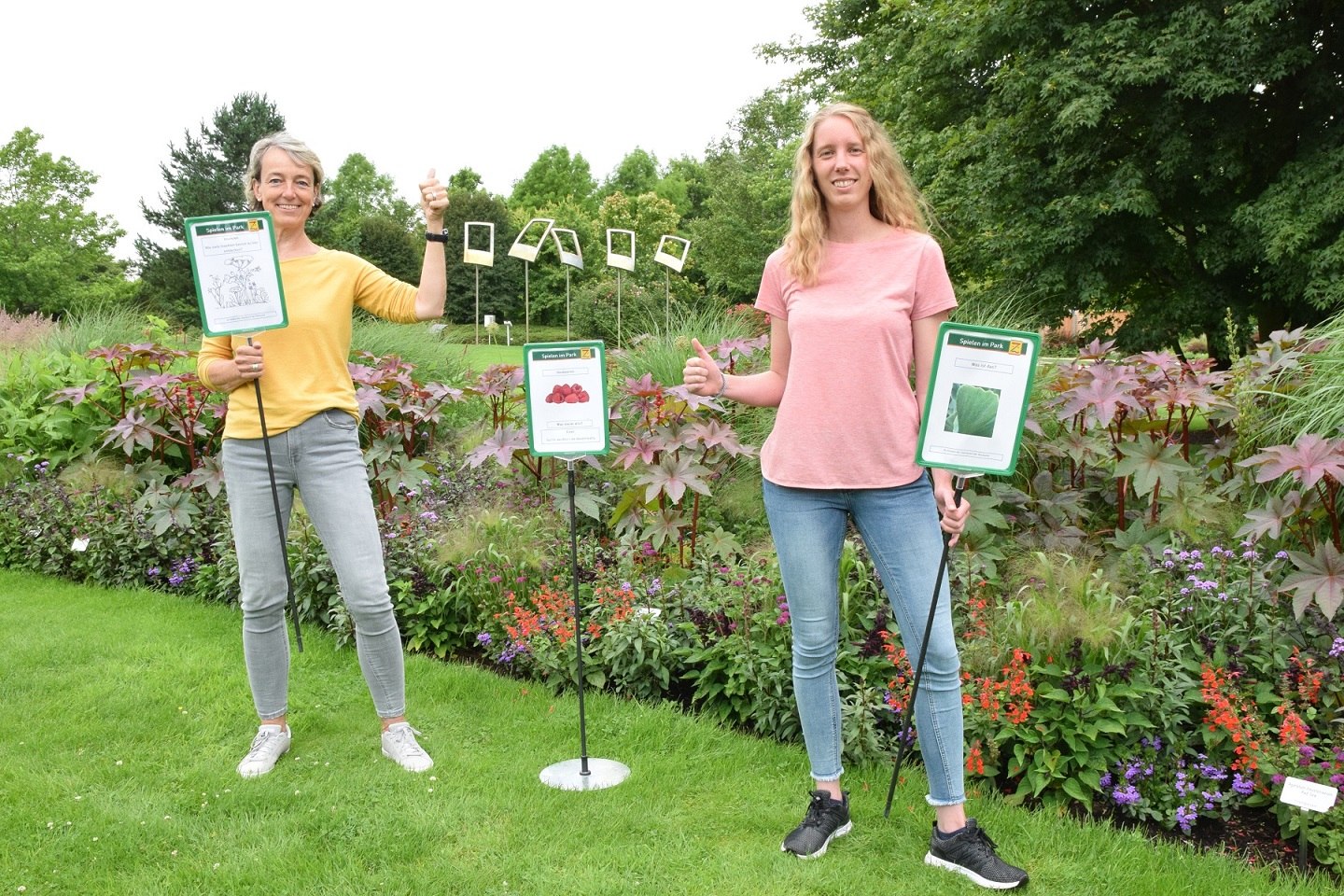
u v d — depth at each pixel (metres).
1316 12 11.19
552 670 3.66
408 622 4.18
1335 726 2.68
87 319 8.81
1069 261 12.66
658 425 4.79
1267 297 12.05
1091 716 2.71
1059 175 12.59
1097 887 2.32
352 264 3.11
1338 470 2.93
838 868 2.43
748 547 4.41
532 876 2.41
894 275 2.35
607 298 18.48
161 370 5.91
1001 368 2.23
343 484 3.02
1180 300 12.55
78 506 5.56
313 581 4.36
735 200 29.58
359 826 2.66
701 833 2.64
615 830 2.64
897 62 16.22
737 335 6.38
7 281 36.34
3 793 2.85
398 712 3.13
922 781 2.87
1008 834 2.56
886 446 2.33
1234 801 2.64
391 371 5.55
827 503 2.41
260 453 2.95
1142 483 3.74
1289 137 12.05
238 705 3.52
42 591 5.21
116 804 2.79
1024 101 12.57
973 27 12.96
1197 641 2.89
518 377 5.38
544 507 4.74
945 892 2.33
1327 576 2.85
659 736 3.19
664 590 3.86
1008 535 4.04
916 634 2.38
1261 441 3.83
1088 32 11.78
